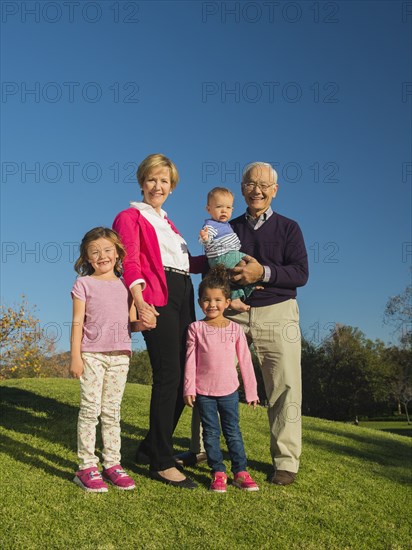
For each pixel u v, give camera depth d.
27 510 3.32
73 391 8.18
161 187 4.24
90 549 2.92
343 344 47.91
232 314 4.52
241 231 4.68
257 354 4.45
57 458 4.45
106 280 3.88
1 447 4.66
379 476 5.39
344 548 3.33
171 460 3.96
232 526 3.38
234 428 4.08
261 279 4.31
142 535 3.12
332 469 5.28
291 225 4.56
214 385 4.05
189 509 3.53
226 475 3.99
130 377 34.59
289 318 4.42
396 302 30.75
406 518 4.09
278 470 4.39
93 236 3.85
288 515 3.69
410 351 39.75
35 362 15.24
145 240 4.02
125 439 5.30
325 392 47.28
